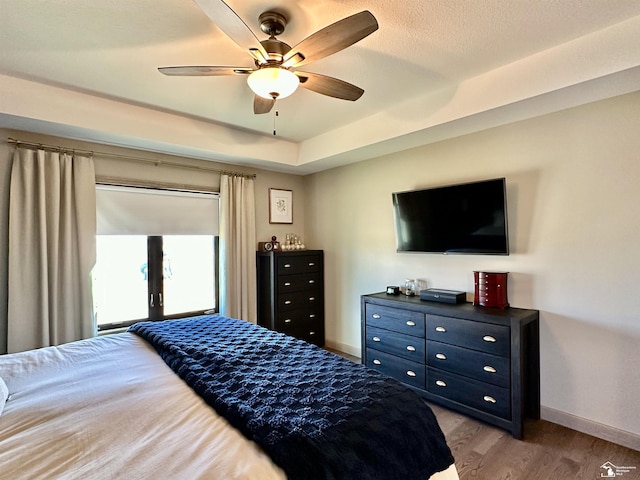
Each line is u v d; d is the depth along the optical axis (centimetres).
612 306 228
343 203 421
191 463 103
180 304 376
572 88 210
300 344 212
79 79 244
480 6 169
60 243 289
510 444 228
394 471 119
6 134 270
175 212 363
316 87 200
